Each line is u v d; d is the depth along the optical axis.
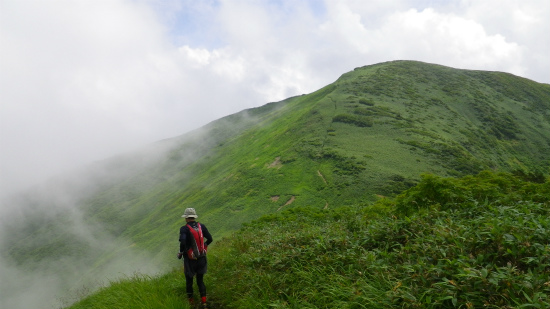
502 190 9.64
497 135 122.50
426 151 94.44
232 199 97.38
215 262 9.59
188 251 7.21
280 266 7.23
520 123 134.50
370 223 8.31
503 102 151.50
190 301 7.20
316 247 7.32
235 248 10.53
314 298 5.57
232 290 7.28
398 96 142.00
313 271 6.39
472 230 5.35
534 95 162.88
